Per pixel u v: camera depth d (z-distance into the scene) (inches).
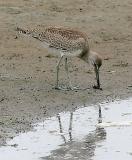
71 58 783.7
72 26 869.8
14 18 878.4
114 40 855.1
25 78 704.4
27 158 495.5
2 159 493.0
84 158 499.5
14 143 526.0
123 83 708.7
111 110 624.1
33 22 868.0
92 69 751.1
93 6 948.0
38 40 706.2
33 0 940.0
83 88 682.2
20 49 800.9
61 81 702.5
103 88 687.7
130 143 537.6
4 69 730.8
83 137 548.7
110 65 769.6
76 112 613.6
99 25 887.7
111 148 525.0
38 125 570.9
